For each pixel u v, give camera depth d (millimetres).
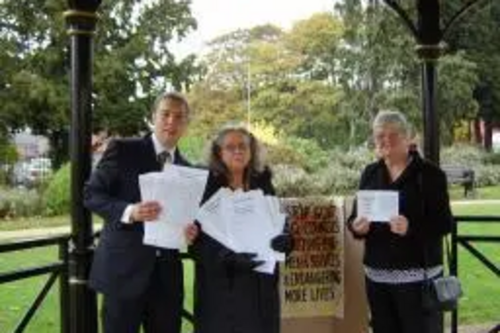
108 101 33062
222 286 4336
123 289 4184
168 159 4359
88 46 5109
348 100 31734
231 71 49344
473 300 9227
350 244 5508
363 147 30734
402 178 4754
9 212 22500
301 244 5496
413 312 4766
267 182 4547
